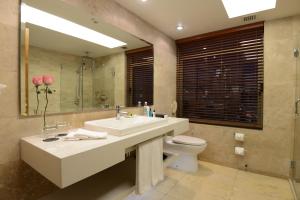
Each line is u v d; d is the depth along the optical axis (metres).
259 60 2.45
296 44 2.11
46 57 1.41
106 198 1.38
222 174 2.42
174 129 1.90
